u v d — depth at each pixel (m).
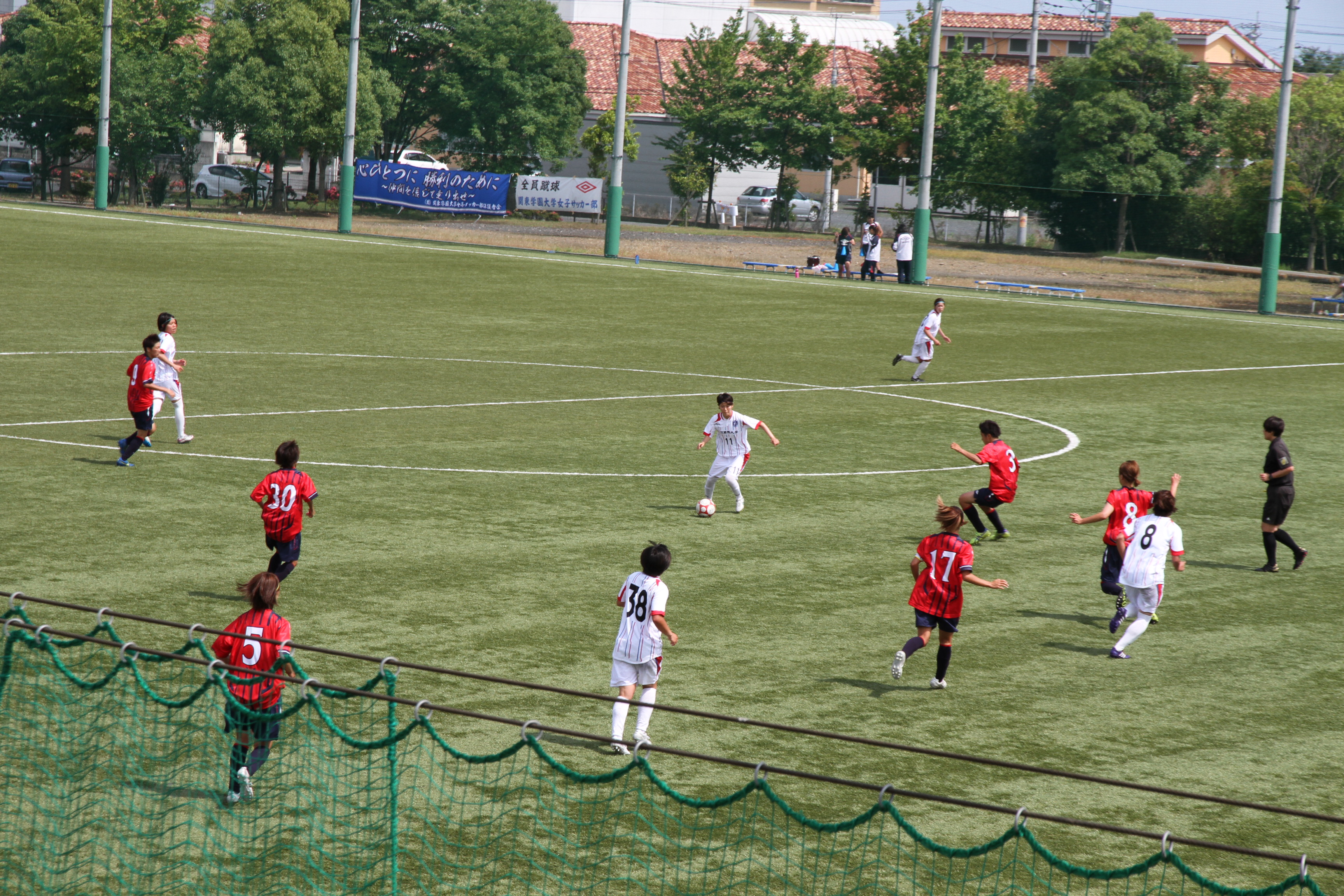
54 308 34.12
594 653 12.26
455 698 11.02
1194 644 13.35
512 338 33.41
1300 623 14.14
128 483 18.20
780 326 37.53
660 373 29.52
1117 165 60.97
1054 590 15.08
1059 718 11.19
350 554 15.26
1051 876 8.52
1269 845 9.04
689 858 8.55
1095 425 25.53
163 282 39.38
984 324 39.75
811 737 10.61
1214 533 17.98
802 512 18.22
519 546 15.92
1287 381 31.48
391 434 22.20
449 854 8.44
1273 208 45.12
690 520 17.52
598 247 57.91
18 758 9.35
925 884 8.34
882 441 23.31
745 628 13.27
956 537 11.68
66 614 12.61
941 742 10.59
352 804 9.01
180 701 10.30
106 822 8.60
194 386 25.72
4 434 20.97
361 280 41.81
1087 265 60.72
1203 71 61.44
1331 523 18.69
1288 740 10.87
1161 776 10.05
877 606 14.17
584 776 7.48
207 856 8.26
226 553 15.00
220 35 62.34
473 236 59.22
